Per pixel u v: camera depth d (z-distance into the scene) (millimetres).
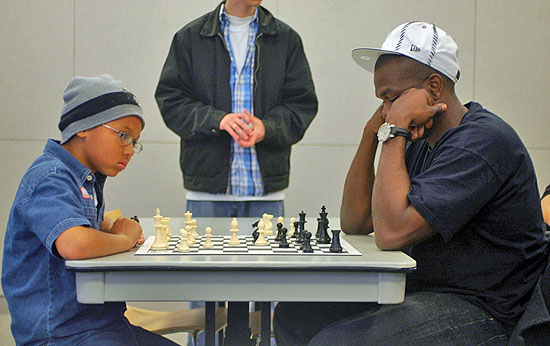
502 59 4277
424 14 4207
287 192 4223
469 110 1642
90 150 1646
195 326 2123
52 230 1364
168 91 3170
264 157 3139
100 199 1747
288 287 1335
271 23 3223
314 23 4172
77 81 1652
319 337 1524
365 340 1459
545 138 4340
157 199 4148
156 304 4074
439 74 1618
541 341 1415
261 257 1403
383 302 1344
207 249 1562
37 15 4000
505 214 1520
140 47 4090
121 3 4059
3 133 4012
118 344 1507
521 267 1548
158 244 1552
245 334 1623
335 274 1340
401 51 1618
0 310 3916
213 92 3205
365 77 4219
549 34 4293
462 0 4219
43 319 1500
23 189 1498
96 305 1550
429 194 1459
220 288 1328
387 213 1524
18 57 4004
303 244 1519
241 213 3209
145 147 4125
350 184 1966
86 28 4043
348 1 4176
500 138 1496
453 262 1572
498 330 1495
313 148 4223
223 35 3197
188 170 3186
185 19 4113
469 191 1457
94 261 1306
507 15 4258
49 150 1631
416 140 1675
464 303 1533
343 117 4227
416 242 1507
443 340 1442
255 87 3184
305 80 3277
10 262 1552
